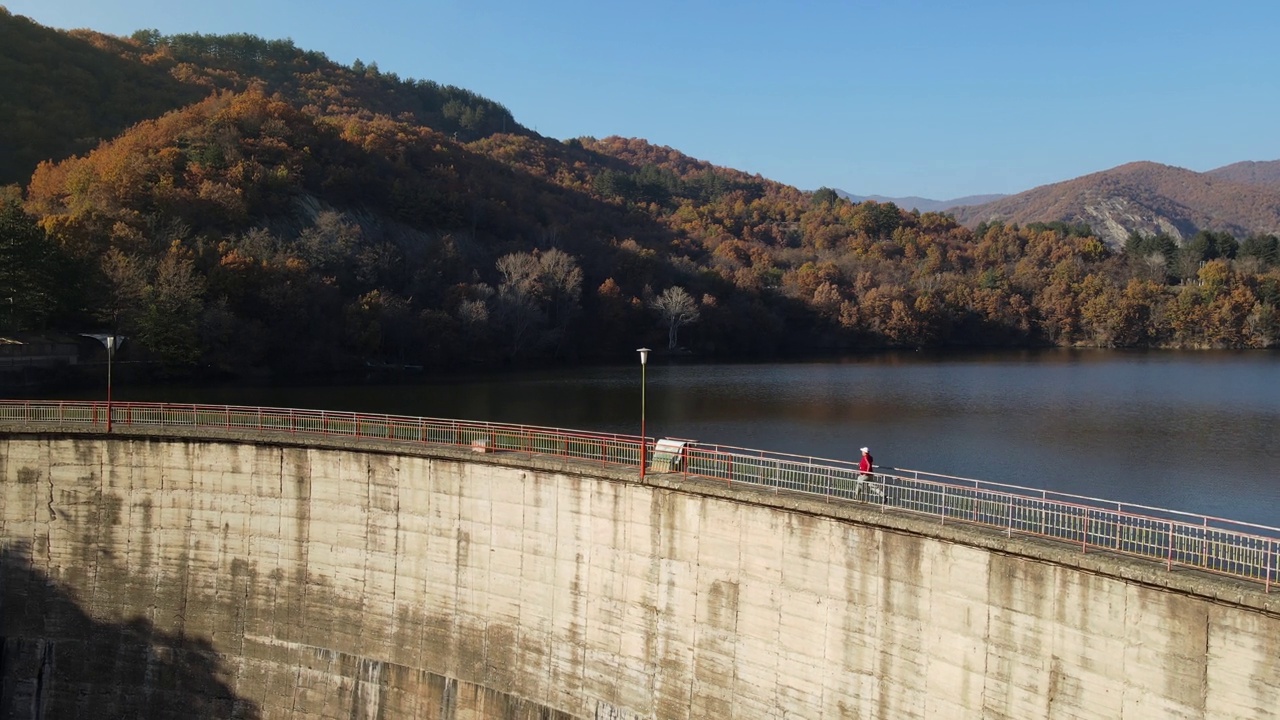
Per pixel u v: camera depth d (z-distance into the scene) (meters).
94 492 49.69
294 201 148.00
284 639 47.56
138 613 49.41
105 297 92.12
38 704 50.25
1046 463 70.06
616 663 39.94
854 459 71.50
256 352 106.50
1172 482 64.06
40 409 57.84
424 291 146.62
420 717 44.94
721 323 184.75
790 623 35.19
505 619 43.06
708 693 37.34
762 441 79.25
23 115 153.25
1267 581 25.34
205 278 103.69
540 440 50.78
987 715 30.56
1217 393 108.75
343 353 123.06
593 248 198.25
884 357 172.50
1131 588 27.45
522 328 154.75
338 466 46.44
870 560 33.19
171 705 48.97
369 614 46.09
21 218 83.88
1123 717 27.70
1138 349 183.62
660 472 40.06
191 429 49.78
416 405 97.06
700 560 37.59
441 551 44.50
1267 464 69.38
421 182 180.00
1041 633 29.36
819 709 34.47
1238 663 25.50
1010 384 120.25
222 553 48.47
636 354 176.38
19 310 82.38
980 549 30.55
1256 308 181.75
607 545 40.16
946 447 76.38
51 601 50.09
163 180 124.44
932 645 31.77
